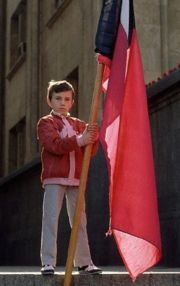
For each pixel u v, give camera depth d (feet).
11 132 85.56
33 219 64.44
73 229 21.08
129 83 22.11
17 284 21.65
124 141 21.70
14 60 86.33
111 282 22.26
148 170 21.58
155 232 21.27
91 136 21.63
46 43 73.15
